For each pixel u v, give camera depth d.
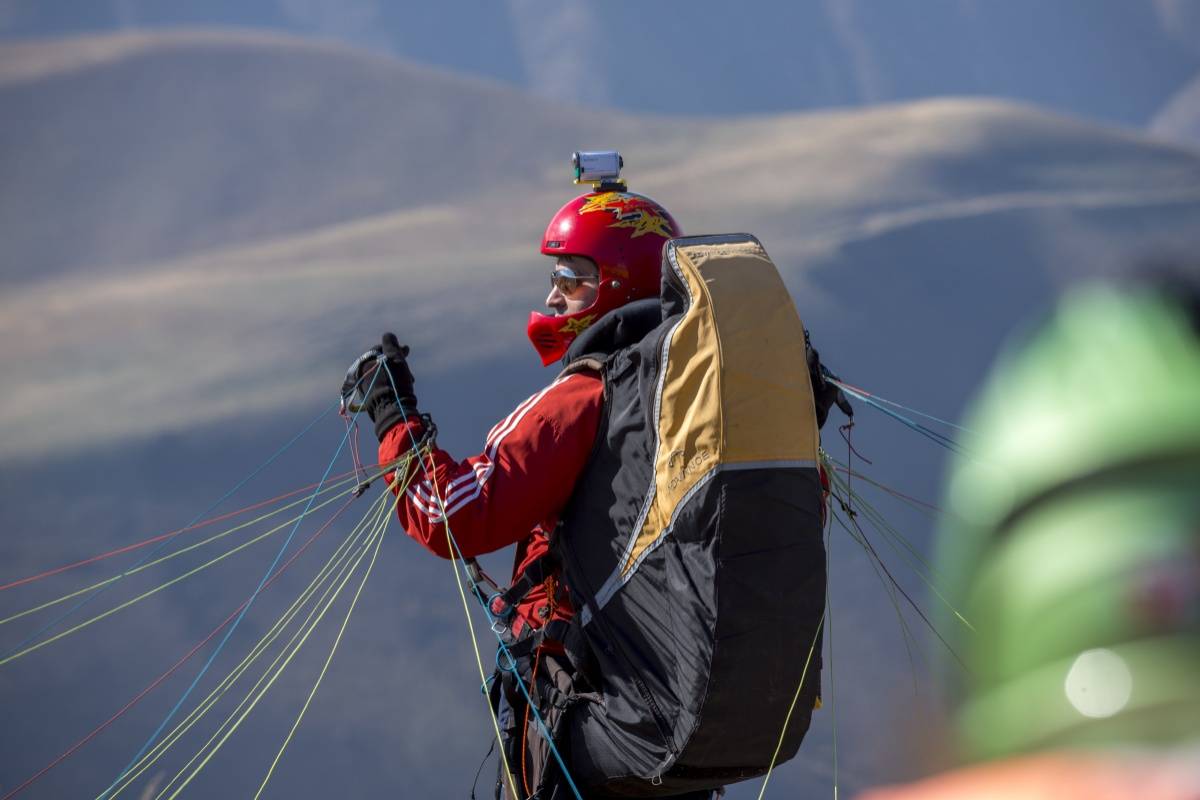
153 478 133.38
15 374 161.25
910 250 197.25
